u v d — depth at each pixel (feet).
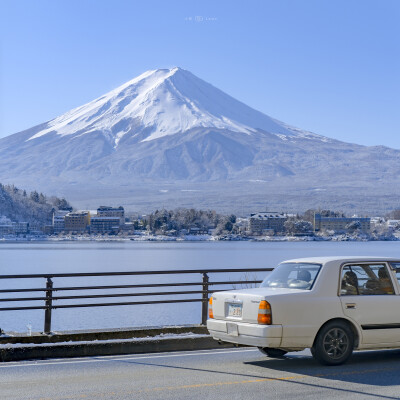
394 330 42.52
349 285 42.24
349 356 41.91
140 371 40.16
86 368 41.06
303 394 34.17
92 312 218.79
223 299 43.14
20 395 33.71
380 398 33.35
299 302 40.83
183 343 48.34
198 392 34.58
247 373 39.55
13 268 507.30
